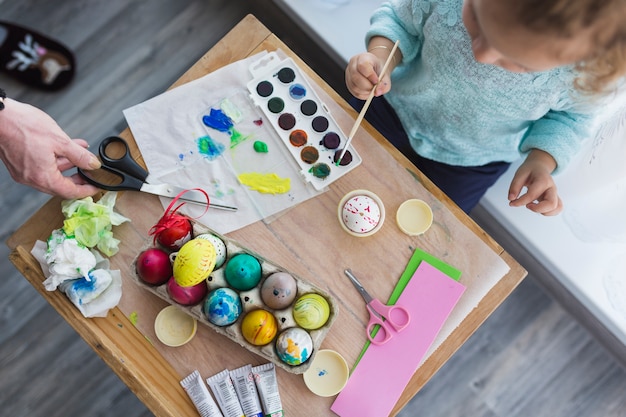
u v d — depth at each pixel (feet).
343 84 4.32
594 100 2.34
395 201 2.63
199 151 2.66
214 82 2.72
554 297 4.18
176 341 2.48
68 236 2.44
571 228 3.31
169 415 2.27
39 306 4.17
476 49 2.06
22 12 4.52
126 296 2.52
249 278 2.32
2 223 4.25
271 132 2.67
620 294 3.27
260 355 2.39
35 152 2.39
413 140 3.33
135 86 4.48
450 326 2.50
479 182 3.40
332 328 2.52
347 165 2.63
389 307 2.49
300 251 2.57
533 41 1.75
